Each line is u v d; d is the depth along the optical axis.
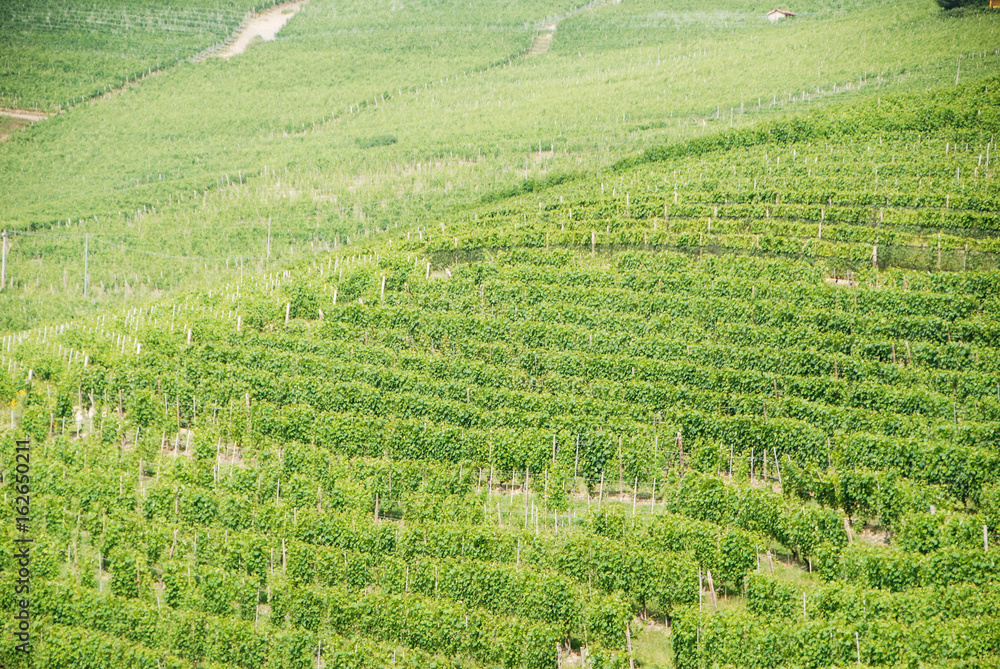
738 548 40.00
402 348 56.50
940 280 56.72
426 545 41.75
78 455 48.84
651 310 56.84
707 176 75.62
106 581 42.81
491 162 95.38
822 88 104.31
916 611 36.47
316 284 61.69
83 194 101.25
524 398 50.25
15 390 54.56
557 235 65.06
